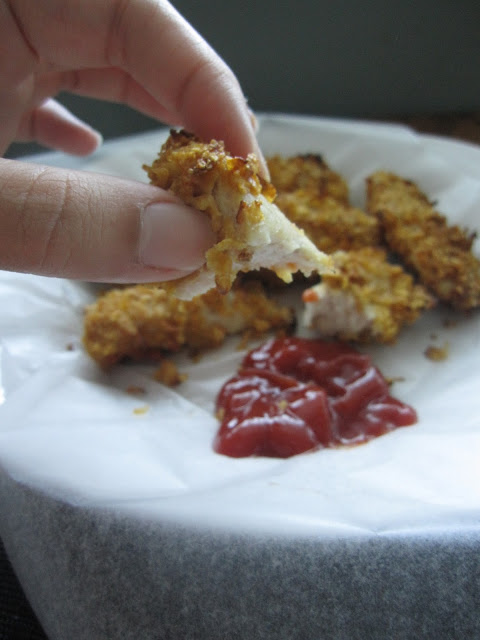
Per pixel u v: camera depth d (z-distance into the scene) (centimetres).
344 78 21
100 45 12
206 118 12
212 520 10
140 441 12
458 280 16
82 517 10
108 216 8
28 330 15
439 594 9
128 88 15
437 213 17
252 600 10
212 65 12
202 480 11
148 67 12
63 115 16
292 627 9
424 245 17
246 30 20
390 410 14
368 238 18
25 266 8
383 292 16
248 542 10
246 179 9
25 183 8
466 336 16
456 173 18
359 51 20
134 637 10
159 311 15
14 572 12
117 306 15
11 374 14
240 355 16
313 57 20
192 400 15
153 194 9
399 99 21
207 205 9
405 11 19
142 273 9
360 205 19
